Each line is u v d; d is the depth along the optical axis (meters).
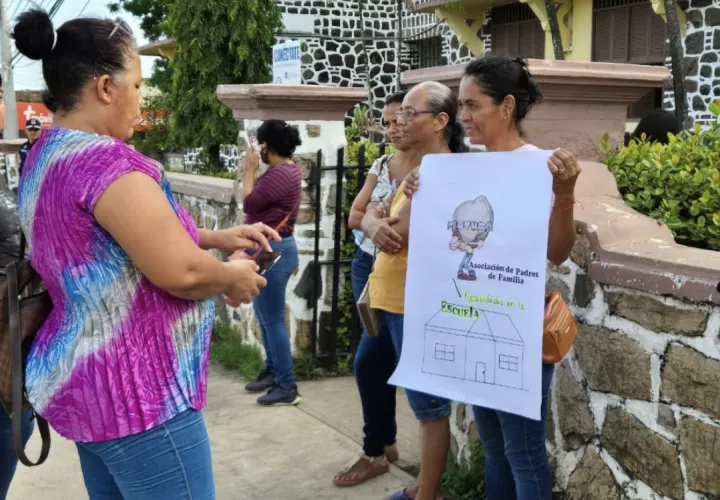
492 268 2.44
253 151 4.83
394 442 4.00
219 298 6.78
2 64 17.66
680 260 2.46
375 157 5.77
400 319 3.14
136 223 1.89
